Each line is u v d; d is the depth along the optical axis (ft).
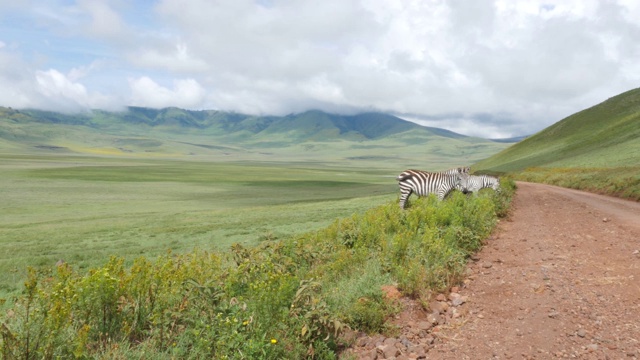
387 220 43.47
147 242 73.31
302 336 17.22
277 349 15.94
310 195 268.00
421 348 17.80
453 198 54.13
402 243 29.96
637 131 237.86
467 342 18.43
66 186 298.97
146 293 18.26
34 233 93.20
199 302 18.70
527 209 63.26
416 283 24.04
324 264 30.89
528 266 29.55
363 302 21.35
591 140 283.38
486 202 50.96
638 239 36.11
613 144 233.35
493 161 393.50
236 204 203.00
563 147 306.96
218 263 28.50
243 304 18.17
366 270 27.37
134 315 17.17
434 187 61.05
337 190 322.96
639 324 18.84
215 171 584.81
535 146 373.61
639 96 382.22
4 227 111.34
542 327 19.27
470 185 63.87
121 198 234.17
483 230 41.09
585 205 64.75
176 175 469.16
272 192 294.87
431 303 22.90
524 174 195.93
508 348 17.53
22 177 359.87
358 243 34.94
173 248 63.98
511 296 23.66
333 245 36.47
